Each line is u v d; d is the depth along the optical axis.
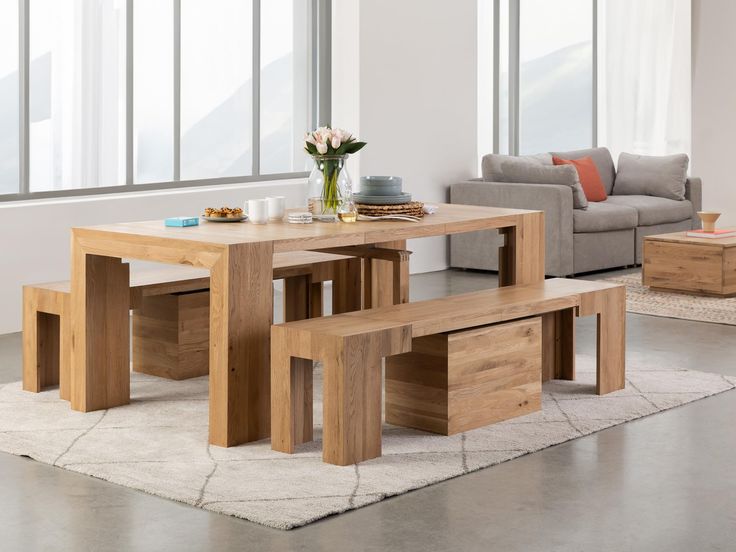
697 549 2.87
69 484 3.42
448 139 8.57
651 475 3.50
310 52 8.06
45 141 6.56
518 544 2.90
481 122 9.66
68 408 4.36
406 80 8.19
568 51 10.49
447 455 3.70
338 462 3.59
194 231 4.14
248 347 3.85
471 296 4.40
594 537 2.96
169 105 7.23
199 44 7.38
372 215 4.64
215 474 3.49
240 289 3.81
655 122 10.40
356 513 3.15
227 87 7.58
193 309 4.88
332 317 3.90
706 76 10.30
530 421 4.15
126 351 4.40
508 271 4.96
